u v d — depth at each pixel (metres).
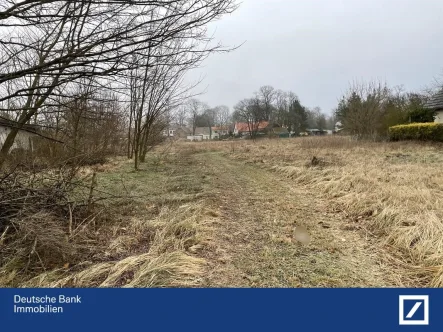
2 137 4.16
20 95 2.87
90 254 3.06
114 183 6.83
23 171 3.79
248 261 3.00
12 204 3.21
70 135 4.84
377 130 18.30
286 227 4.00
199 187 6.48
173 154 17.23
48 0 2.43
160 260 2.78
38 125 3.64
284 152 13.73
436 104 17.44
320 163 8.70
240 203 5.23
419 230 3.34
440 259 2.80
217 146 23.55
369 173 6.67
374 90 18.64
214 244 3.35
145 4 2.68
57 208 3.86
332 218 4.41
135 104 9.13
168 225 3.68
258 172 8.97
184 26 2.91
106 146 8.63
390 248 3.29
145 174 8.48
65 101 3.47
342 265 2.95
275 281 2.64
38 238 2.83
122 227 3.89
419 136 15.09
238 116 62.66
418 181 5.67
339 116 21.88
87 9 2.83
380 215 3.93
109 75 2.91
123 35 2.82
